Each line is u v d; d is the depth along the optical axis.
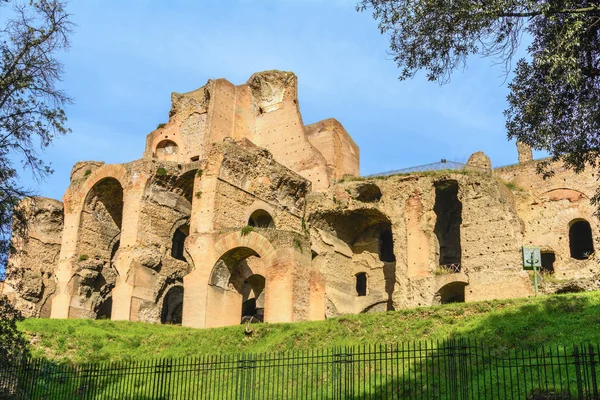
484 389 20.00
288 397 22.16
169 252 48.22
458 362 20.62
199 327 40.97
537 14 18.06
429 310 29.19
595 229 49.41
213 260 42.41
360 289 56.94
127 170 49.00
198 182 45.81
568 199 51.25
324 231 53.50
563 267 49.69
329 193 54.75
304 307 39.53
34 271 53.41
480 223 47.41
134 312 44.47
